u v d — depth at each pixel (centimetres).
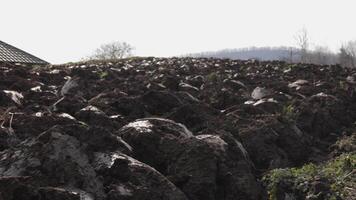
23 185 152
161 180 178
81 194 163
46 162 170
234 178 207
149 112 278
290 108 320
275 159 251
